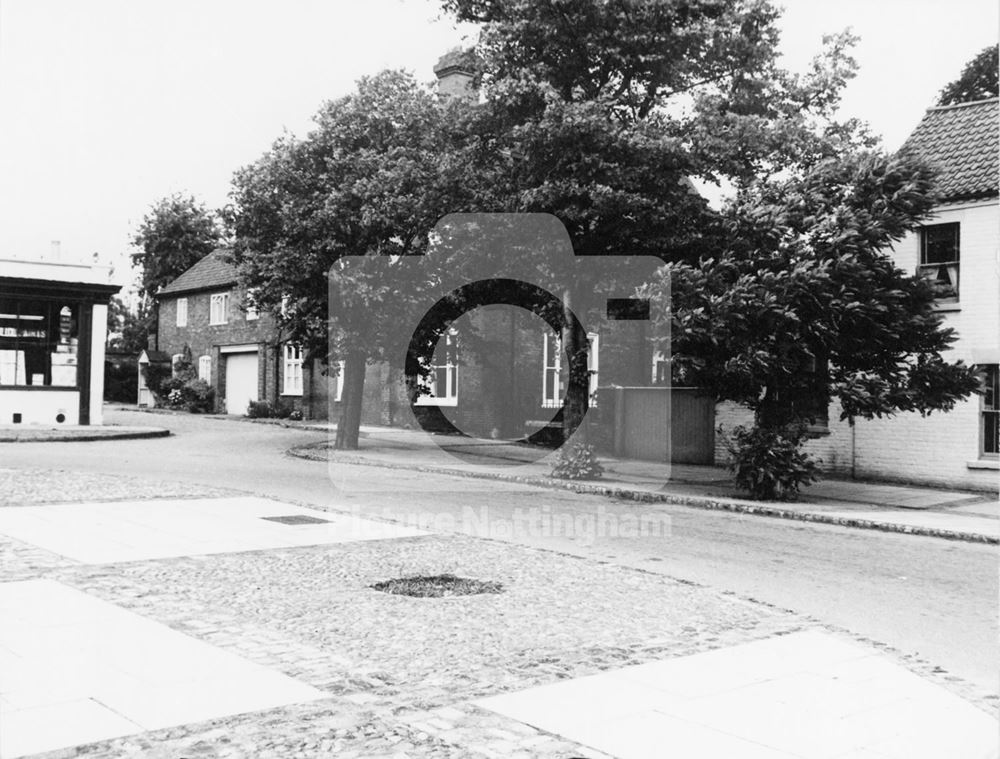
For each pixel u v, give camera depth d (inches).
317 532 442.6
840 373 652.7
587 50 679.1
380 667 235.8
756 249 636.7
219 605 293.6
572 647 260.7
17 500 512.7
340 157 919.7
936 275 757.9
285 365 1508.4
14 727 185.5
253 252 976.3
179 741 180.4
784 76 719.1
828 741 195.6
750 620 299.9
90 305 1198.9
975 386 625.6
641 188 666.2
